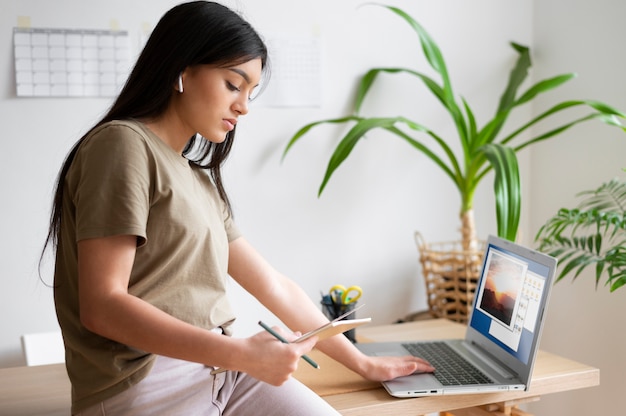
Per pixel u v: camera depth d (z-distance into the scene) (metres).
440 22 2.45
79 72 2.03
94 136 1.12
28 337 1.90
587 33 2.30
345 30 2.32
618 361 2.18
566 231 2.39
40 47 1.99
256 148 2.24
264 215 2.26
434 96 2.47
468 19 2.49
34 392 1.49
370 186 2.40
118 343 1.13
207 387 1.22
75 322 1.16
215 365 1.04
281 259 2.29
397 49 2.40
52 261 2.03
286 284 1.53
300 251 2.32
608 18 2.21
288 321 1.51
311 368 1.58
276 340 1.07
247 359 1.04
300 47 2.26
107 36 2.04
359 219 2.39
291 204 2.29
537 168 2.54
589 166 2.30
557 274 2.42
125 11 2.06
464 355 1.61
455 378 1.45
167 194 1.13
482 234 2.58
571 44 2.37
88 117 2.05
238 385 1.31
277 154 2.27
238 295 2.25
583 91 2.32
